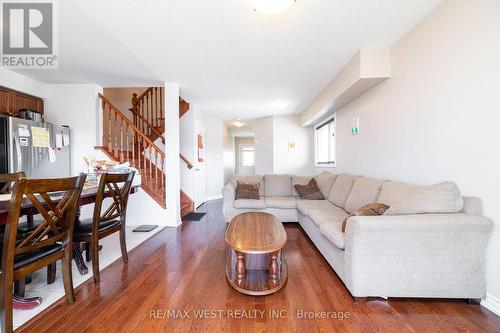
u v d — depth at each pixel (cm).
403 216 160
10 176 188
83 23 205
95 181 239
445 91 183
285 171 589
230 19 197
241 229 209
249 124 736
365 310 152
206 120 609
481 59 155
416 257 155
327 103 372
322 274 204
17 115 320
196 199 519
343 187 311
